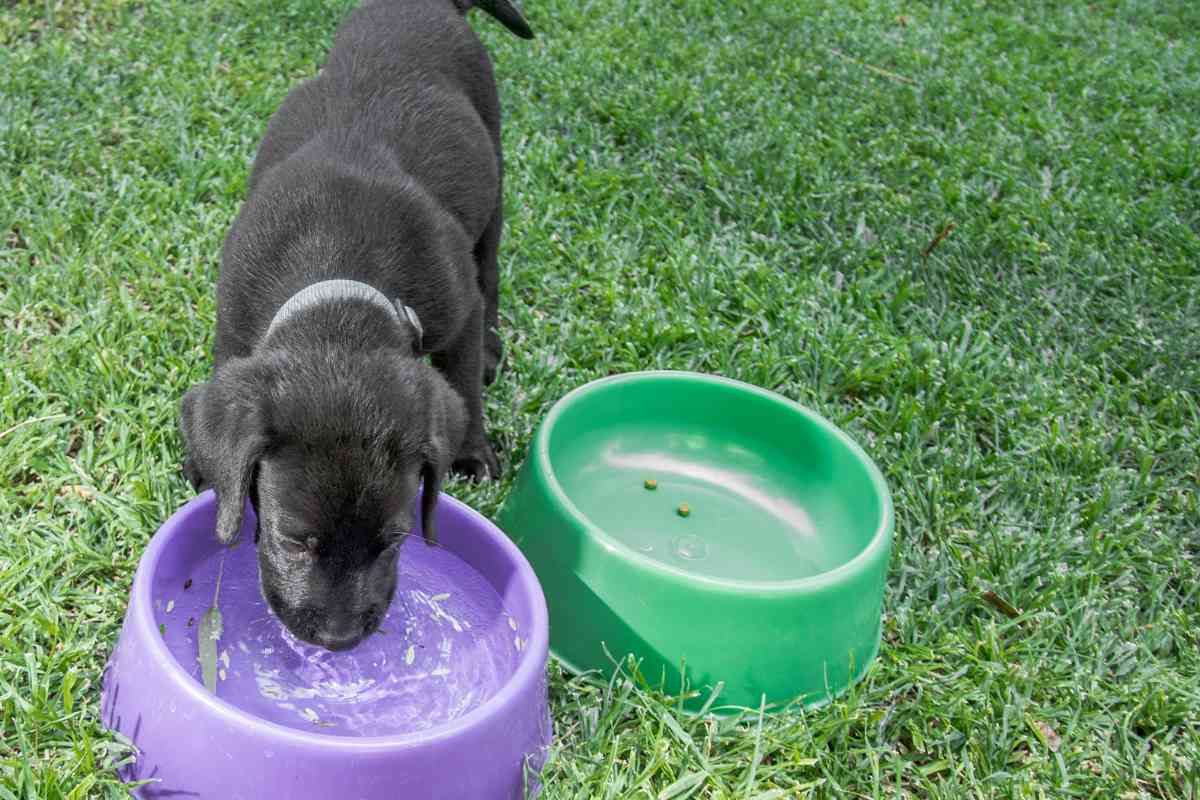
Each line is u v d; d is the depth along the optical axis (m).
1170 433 1.50
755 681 1.19
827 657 1.21
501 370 1.47
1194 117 2.34
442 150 1.35
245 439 1.07
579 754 1.15
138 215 1.55
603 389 1.36
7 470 1.28
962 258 1.69
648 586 1.19
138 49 1.82
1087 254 1.73
